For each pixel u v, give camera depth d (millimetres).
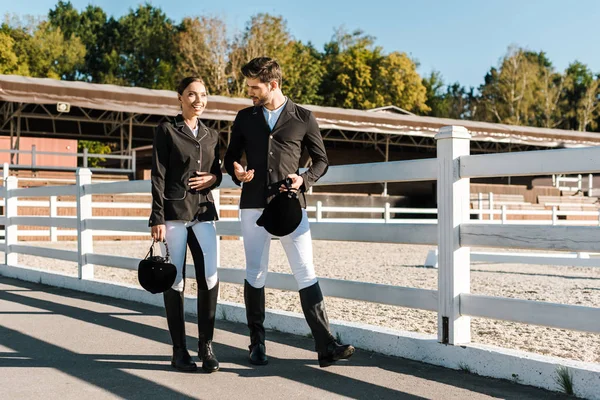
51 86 16188
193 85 3379
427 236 3668
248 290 3494
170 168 3357
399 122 21469
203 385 3080
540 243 3193
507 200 22125
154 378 3189
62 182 14586
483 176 3410
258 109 3406
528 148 29250
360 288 3955
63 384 3068
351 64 55438
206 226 3432
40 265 8938
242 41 44438
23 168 15836
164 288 3236
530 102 59094
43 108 19141
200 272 3391
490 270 9375
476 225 3412
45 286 6629
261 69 3324
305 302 3363
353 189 24203
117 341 3990
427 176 3639
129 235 14344
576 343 4195
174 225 3375
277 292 6352
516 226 3270
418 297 3645
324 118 19984
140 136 24438
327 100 54938
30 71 54188
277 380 3174
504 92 59125
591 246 3027
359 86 54812
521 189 23141
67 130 23281
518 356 3152
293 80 48344
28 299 5672
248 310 3510
